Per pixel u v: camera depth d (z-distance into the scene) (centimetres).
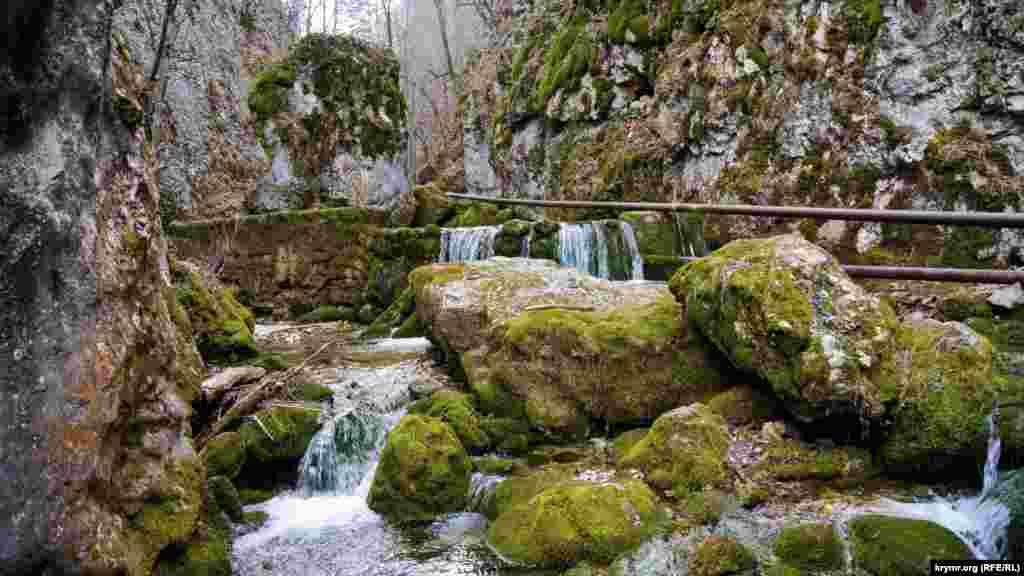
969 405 398
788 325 423
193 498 351
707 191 1058
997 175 750
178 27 920
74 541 247
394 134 1325
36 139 240
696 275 511
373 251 1055
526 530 385
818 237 889
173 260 723
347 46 1298
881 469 418
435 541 412
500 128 1653
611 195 1253
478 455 505
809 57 927
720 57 1065
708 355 509
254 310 1104
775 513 386
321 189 1252
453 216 1184
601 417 520
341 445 516
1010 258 734
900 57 833
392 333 891
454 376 637
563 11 1600
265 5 1944
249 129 1346
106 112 295
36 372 238
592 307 586
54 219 246
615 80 1335
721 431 436
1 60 222
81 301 260
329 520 454
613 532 369
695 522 382
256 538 423
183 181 1254
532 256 920
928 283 752
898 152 825
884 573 330
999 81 756
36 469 235
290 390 592
